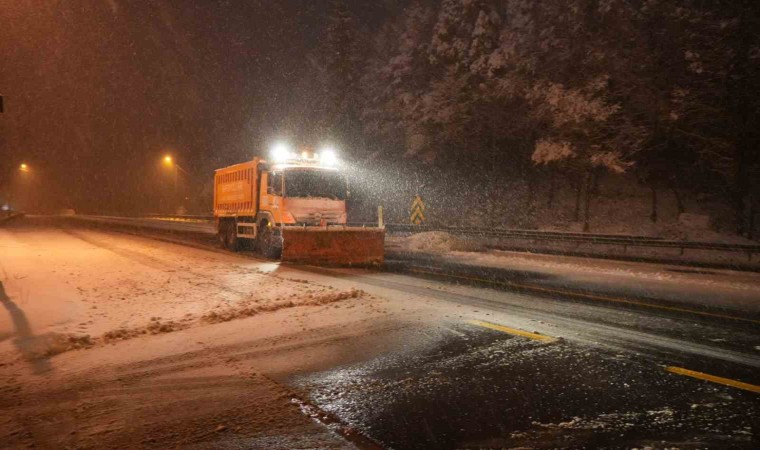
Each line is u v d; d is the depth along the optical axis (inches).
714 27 850.8
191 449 159.8
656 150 1075.3
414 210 1102.4
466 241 1034.7
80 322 319.3
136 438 167.2
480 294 429.1
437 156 1359.5
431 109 1240.8
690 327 318.7
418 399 199.3
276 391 207.8
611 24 948.6
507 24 1188.5
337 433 170.9
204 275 526.3
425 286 470.6
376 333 295.1
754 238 897.5
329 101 1593.3
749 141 915.4
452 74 1206.9
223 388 211.0
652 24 916.6
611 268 634.8
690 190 1112.2
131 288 442.9
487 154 1310.3
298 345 271.6
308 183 697.6
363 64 1598.2
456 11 1226.6
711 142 907.4
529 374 227.1
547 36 1063.6
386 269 606.2
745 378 222.5
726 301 417.1
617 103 966.4
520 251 923.4
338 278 520.7
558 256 805.2
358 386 213.2
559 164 1078.4
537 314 350.6
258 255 759.1
